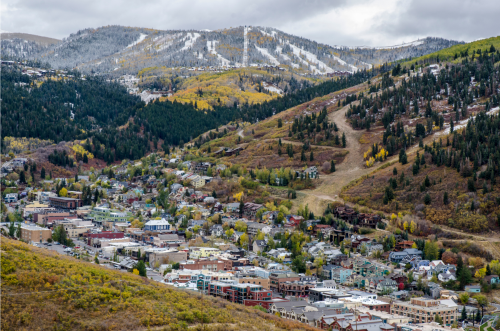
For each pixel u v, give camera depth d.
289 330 142.25
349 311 190.75
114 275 150.62
